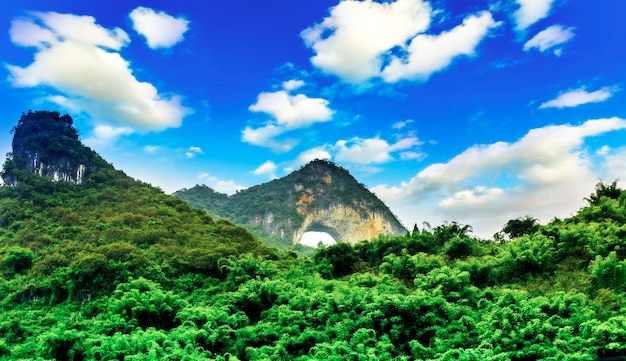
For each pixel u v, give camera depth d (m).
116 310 24.19
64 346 18.88
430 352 17.38
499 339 16.59
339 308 20.80
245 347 20.12
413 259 29.66
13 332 23.75
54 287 33.22
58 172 63.75
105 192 61.06
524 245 29.19
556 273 26.08
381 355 16.84
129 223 49.69
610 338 14.77
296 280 30.91
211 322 20.86
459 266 27.80
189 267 36.94
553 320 16.89
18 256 39.31
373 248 39.53
